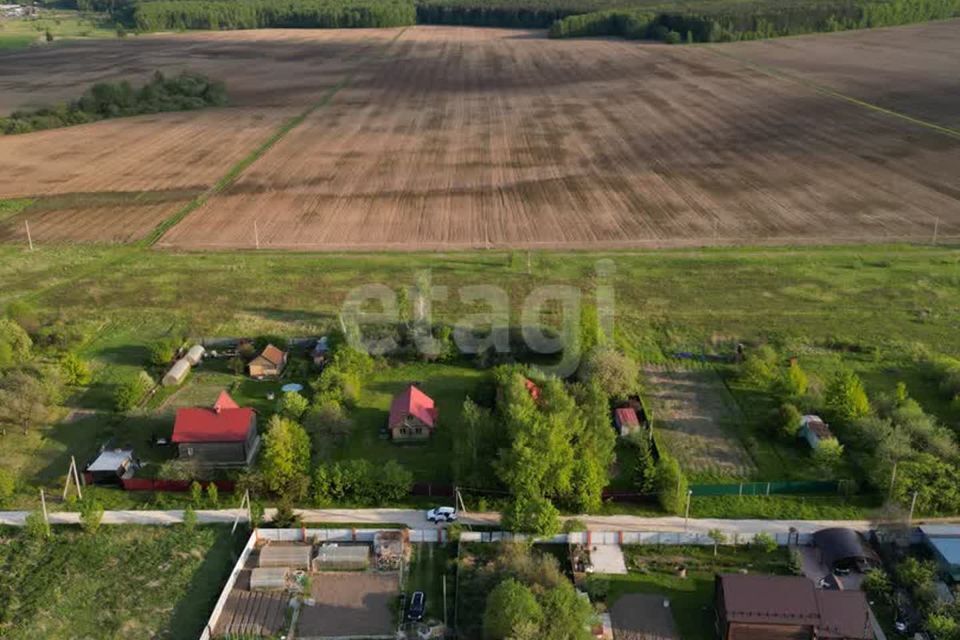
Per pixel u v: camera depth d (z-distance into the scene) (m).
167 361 70.50
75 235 103.44
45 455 58.78
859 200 109.56
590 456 53.03
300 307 81.69
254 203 114.38
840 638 41.53
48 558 49.12
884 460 54.47
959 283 84.75
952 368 65.81
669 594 46.19
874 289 83.88
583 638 41.41
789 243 96.12
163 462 57.78
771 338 74.50
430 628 43.78
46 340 74.44
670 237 98.81
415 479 55.81
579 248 96.06
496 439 55.03
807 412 61.78
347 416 62.16
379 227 104.38
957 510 51.50
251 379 68.62
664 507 52.59
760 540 48.88
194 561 49.00
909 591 45.44
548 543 50.12
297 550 48.50
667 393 66.19
